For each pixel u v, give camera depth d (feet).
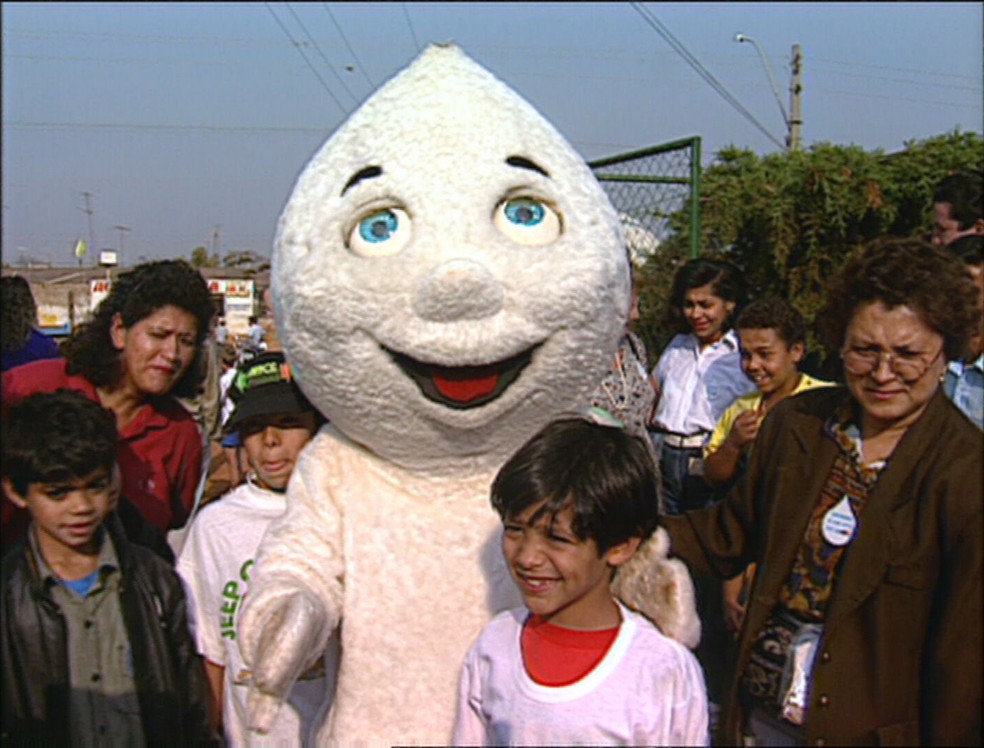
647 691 6.03
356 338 6.81
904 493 6.09
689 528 7.50
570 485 5.99
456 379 6.86
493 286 6.58
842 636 6.16
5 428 7.19
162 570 7.83
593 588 6.23
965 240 9.93
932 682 5.90
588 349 7.04
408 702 7.20
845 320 6.44
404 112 7.32
